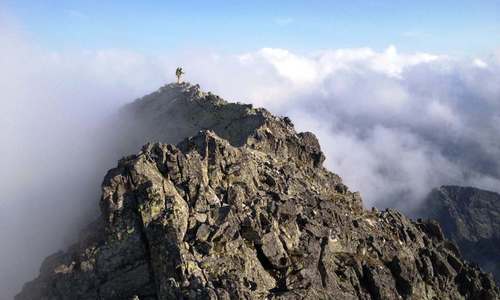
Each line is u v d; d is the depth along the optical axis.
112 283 66.94
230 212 71.31
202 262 64.00
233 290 60.88
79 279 69.00
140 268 66.81
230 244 67.50
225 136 117.75
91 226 80.25
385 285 79.06
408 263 87.38
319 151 112.94
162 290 62.06
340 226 86.19
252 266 67.38
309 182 98.44
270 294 65.38
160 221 67.06
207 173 79.19
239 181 81.56
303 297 66.44
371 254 85.69
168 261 64.00
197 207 71.94
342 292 71.88
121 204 70.81
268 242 70.75
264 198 79.31
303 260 72.56
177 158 76.56
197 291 59.81
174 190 73.00
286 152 106.94
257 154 98.19
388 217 101.19
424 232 110.12
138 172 72.56
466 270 101.19
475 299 98.31
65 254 77.81
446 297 92.44
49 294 70.94
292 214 77.81
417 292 85.31
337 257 79.19
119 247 68.50
